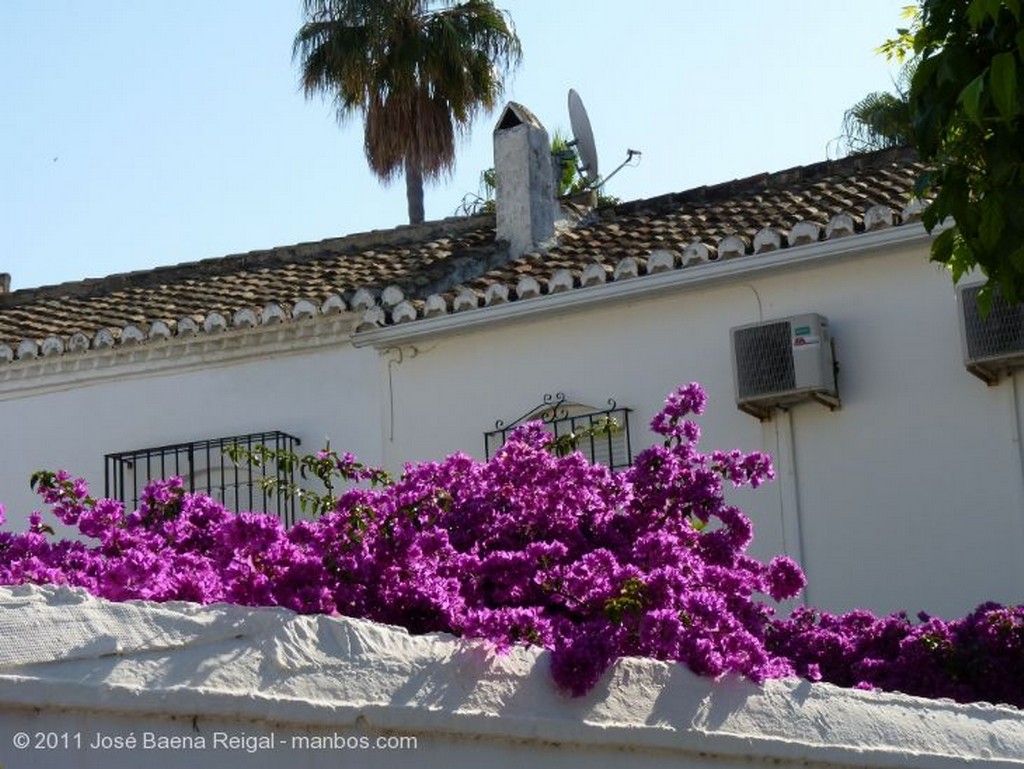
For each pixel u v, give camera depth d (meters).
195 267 17.33
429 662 5.09
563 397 12.90
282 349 13.96
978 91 6.35
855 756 5.92
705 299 12.53
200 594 5.28
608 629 5.54
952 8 7.08
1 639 4.41
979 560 11.39
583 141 16.48
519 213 15.44
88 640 4.53
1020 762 6.24
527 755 5.25
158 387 14.35
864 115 25.73
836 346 12.02
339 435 13.67
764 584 6.83
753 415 12.12
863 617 8.09
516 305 12.95
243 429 13.96
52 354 14.52
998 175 6.94
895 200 12.57
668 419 6.93
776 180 15.12
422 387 13.46
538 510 6.61
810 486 11.95
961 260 7.51
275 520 5.62
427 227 16.67
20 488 14.60
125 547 6.24
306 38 26.50
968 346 11.25
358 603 5.67
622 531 6.69
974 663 7.45
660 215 15.55
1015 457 11.38
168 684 4.58
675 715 5.59
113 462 14.30
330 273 15.55
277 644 4.82
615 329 12.83
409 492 6.36
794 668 7.42
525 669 5.30
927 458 11.65
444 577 5.94
